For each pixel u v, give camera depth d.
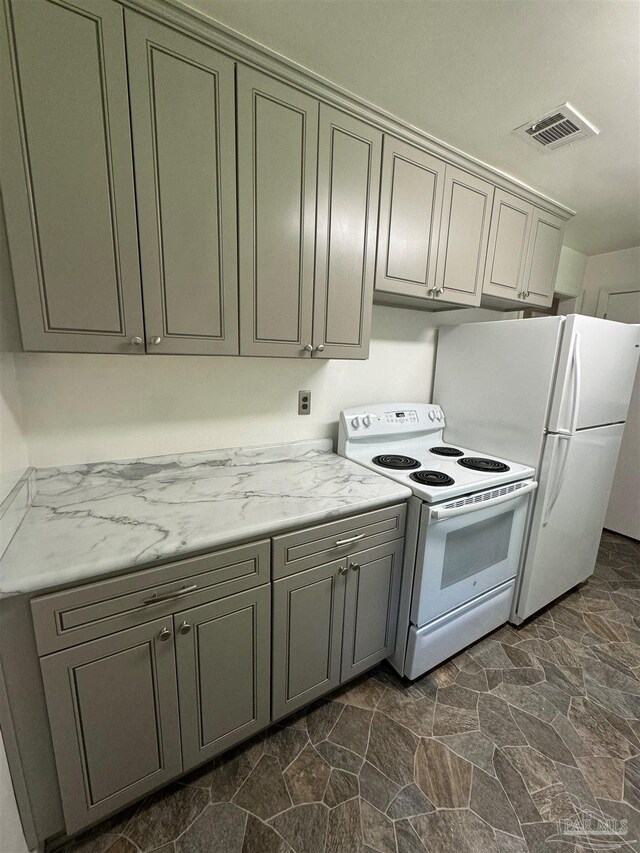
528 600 1.96
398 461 1.84
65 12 0.88
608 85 1.25
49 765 0.95
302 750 1.33
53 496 1.30
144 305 1.09
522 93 1.31
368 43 1.11
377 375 2.14
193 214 1.12
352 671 1.52
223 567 1.09
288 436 1.87
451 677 1.67
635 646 1.88
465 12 1.00
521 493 1.72
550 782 1.24
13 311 0.99
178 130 1.05
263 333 1.31
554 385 1.75
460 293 1.82
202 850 1.05
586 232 2.59
